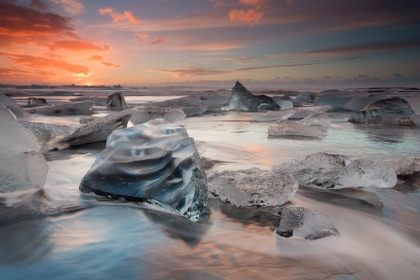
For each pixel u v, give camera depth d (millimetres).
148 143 2646
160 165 2344
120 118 4879
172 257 1515
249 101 12711
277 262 1501
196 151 2436
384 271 1466
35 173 2516
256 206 2225
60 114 10250
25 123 4586
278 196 2258
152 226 1866
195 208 2002
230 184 2314
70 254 1508
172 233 1790
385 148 4617
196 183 2104
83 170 3252
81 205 2180
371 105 9000
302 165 3014
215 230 1856
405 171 3168
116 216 1998
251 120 9078
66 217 1970
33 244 1601
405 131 6570
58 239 1666
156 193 2121
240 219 2027
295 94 30516
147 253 1543
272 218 2051
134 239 1691
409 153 4203
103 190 2285
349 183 2711
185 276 1344
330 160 2961
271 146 4754
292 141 5266
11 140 2406
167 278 1323
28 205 2178
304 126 6176
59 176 2990
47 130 4453
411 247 1711
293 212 1883
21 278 1295
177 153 2373
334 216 2125
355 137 5715
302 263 1502
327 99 13891
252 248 1641
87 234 1735
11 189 2434
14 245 1587
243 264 1471
